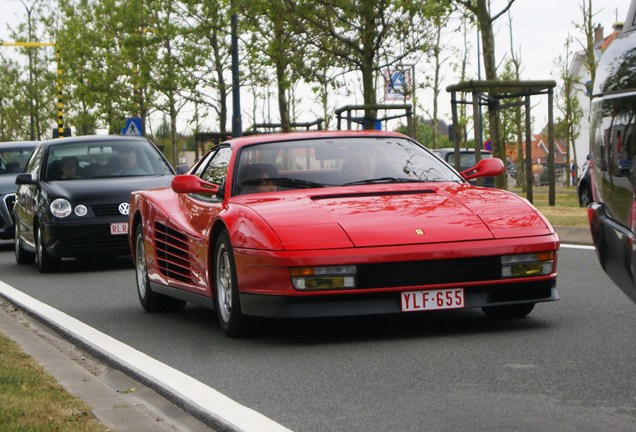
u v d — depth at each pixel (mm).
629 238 4285
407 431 4777
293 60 24734
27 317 10227
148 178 15477
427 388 5707
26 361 7168
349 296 7125
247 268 7359
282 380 6160
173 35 34812
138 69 40156
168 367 6777
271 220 7418
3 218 20203
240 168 8461
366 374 6191
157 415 5555
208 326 8742
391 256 7070
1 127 63375
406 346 7078
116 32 39000
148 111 43156
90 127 51500
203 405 5523
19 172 21203
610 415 4891
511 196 7965
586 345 6785
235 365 6742
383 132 9062
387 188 8086
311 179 8352
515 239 7297
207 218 8312
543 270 7363
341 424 4980
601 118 4484
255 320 7684
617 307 8547
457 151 21219
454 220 7398
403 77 25281
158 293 9797
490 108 21438
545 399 5277
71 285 12922
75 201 14711
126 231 14734
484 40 20703
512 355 6551
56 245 14602
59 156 15859
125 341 8062
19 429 4930
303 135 8867
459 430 4742
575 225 16031
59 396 5871
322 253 7066
